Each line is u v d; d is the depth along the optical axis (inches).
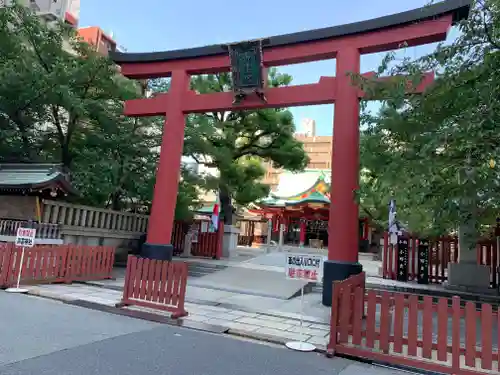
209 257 749.3
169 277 311.7
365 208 885.2
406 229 598.5
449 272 544.1
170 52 510.3
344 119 394.9
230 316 315.3
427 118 287.1
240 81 445.7
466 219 257.0
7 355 181.0
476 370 204.4
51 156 656.4
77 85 589.6
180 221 775.1
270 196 1375.5
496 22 234.5
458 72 249.8
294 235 1729.8
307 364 208.8
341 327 236.1
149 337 235.6
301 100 425.4
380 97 300.5
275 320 312.3
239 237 1492.4
